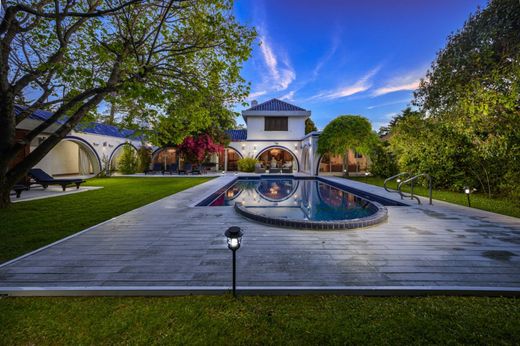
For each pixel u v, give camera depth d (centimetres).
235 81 668
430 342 185
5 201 673
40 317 215
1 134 630
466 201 772
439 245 386
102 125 1975
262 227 491
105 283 268
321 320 210
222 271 298
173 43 634
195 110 689
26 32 644
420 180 1109
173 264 318
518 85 555
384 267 309
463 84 709
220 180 1476
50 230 466
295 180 1689
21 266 310
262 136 2305
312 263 321
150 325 204
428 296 251
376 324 204
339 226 471
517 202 735
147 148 2119
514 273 292
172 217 570
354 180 1487
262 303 237
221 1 585
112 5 554
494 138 755
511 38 654
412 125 1135
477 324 204
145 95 470
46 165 1753
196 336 192
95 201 774
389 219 551
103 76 696
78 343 184
